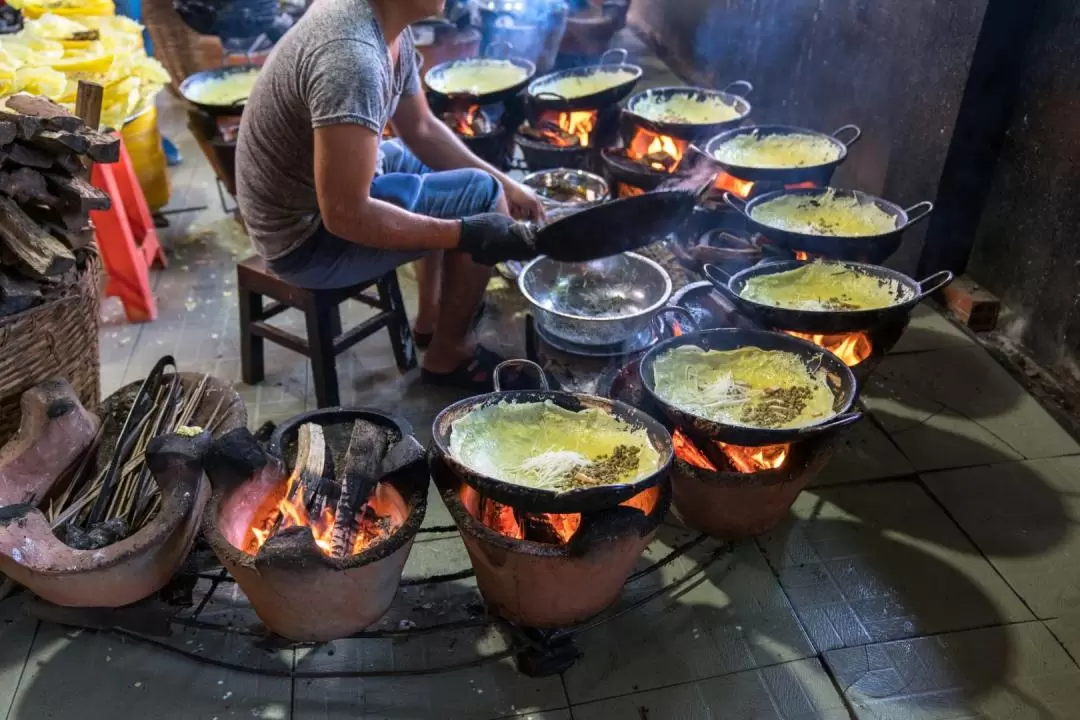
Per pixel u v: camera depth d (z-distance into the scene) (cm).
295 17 456
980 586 209
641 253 296
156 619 184
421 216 210
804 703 183
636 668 189
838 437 195
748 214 256
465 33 430
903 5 299
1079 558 216
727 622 200
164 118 479
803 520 228
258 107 211
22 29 306
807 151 294
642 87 516
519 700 183
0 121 183
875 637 196
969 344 296
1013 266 293
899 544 220
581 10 495
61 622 186
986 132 286
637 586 208
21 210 192
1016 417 263
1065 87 260
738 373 206
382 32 200
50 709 179
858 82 335
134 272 301
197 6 413
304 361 292
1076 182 261
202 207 394
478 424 180
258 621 195
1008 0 261
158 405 219
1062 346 277
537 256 213
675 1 526
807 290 235
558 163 339
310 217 221
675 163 317
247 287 260
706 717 180
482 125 339
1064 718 179
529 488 156
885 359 288
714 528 206
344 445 195
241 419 214
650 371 202
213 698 181
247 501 178
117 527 185
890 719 179
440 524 226
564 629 183
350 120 188
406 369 286
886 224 254
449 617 198
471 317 264
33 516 174
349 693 183
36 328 198
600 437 179
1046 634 197
